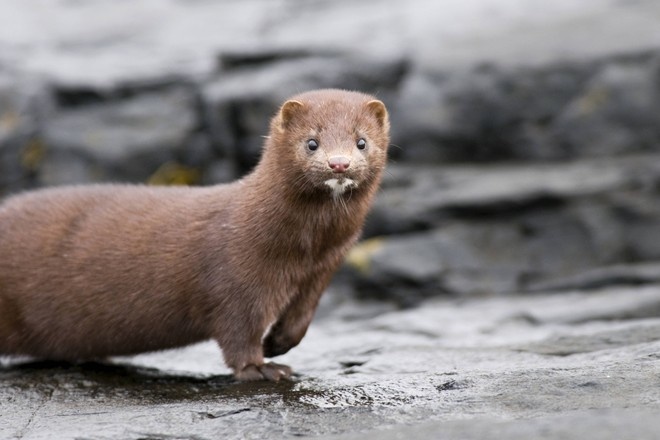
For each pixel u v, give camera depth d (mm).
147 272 13359
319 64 27281
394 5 30812
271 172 12797
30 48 30797
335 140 12594
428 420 10336
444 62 26266
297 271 12938
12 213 14422
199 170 27609
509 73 25594
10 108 28062
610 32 26297
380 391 11648
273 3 32750
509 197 24094
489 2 29391
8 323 14133
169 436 10586
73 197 14430
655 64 24984
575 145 25438
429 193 24812
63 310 13805
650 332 14273
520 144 25812
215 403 11758
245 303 12875
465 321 19156
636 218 23812
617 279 23078
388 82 27000
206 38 30797
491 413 10336
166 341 13758
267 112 26672
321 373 13367
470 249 24156
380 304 24078
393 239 24672
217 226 13070
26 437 10812
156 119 27703
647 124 25031
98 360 14656
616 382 10898
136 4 33781
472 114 25844
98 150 27531
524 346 14203
